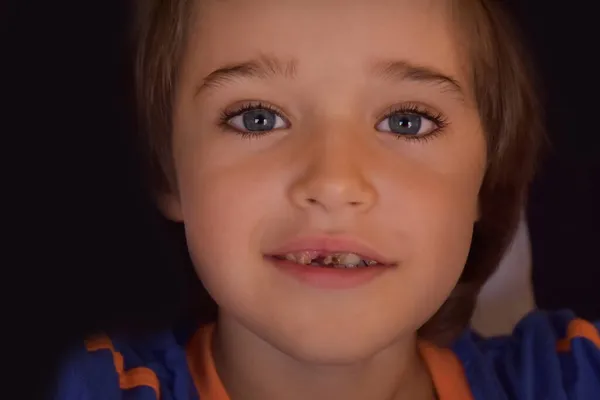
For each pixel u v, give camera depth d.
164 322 0.80
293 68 0.62
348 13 0.61
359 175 0.60
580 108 0.94
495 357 0.83
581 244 1.01
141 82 0.79
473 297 0.89
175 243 0.80
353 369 0.72
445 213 0.66
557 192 1.00
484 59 0.74
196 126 0.67
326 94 0.62
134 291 0.79
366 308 0.63
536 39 0.88
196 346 0.78
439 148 0.66
